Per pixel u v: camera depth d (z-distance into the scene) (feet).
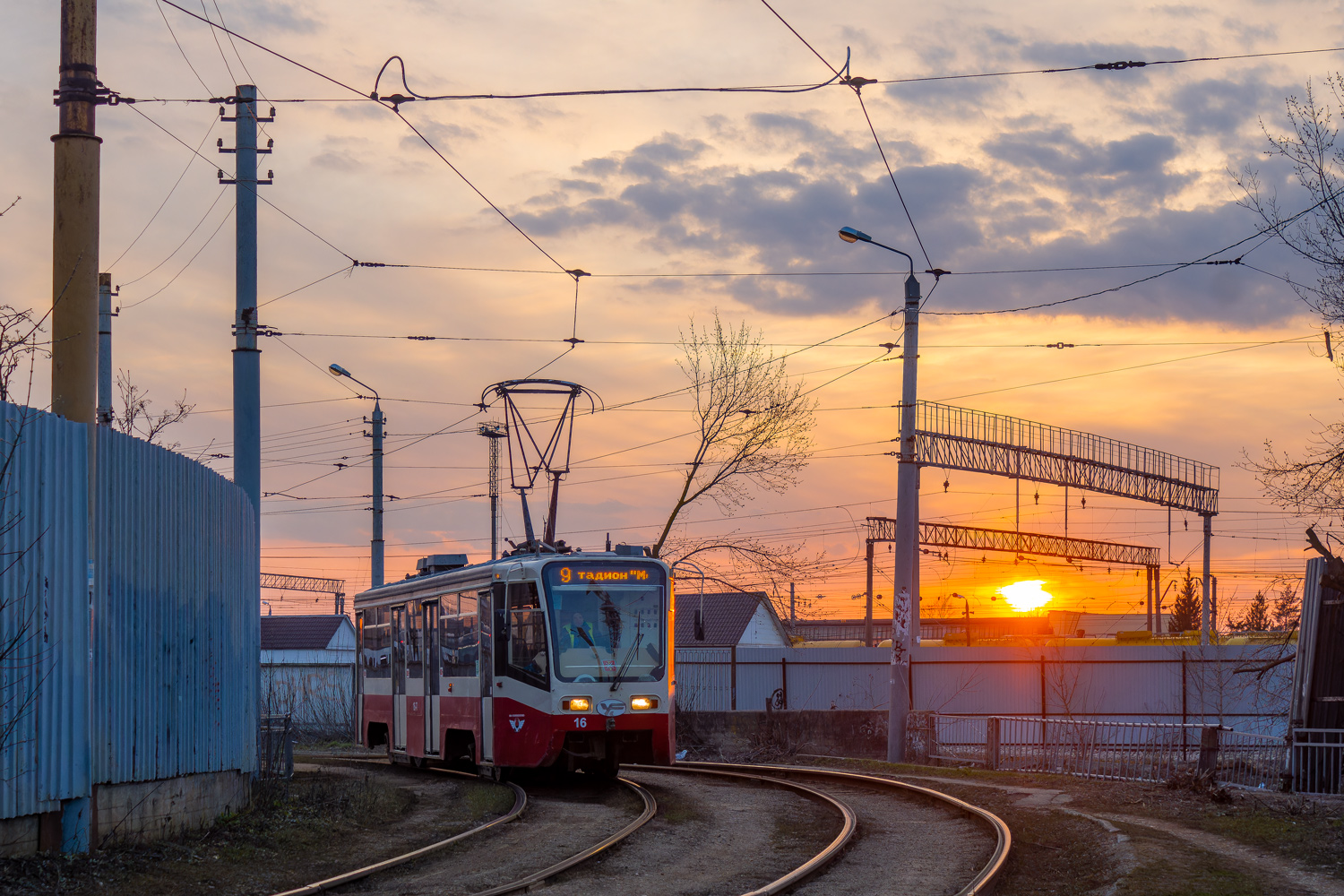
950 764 83.10
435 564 79.71
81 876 32.32
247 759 49.29
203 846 39.50
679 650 143.95
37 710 32.76
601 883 38.11
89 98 37.45
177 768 40.70
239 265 59.88
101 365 71.77
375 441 111.14
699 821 52.90
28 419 33.06
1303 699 67.77
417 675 78.54
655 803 57.26
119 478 37.42
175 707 40.78
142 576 38.68
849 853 43.57
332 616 238.27
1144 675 133.59
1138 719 132.98
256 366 59.52
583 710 63.31
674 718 66.44
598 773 71.20
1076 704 134.00
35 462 33.17
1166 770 66.90
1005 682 135.03
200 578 43.62
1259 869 37.06
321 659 212.02
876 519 197.57
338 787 59.26
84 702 34.68
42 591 33.09
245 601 49.11
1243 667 123.13
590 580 65.36
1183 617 350.43
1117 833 44.60
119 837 36.58
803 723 100.07
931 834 48.39
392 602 84.23
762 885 37.76
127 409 74.64
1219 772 64.69
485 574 68.85
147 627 38.86
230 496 47.50
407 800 59.88
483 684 67.82
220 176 61.21
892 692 85.40
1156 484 172.76
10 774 31.73
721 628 239.71
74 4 37.52
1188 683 131.95
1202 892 33.76
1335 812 48.55
